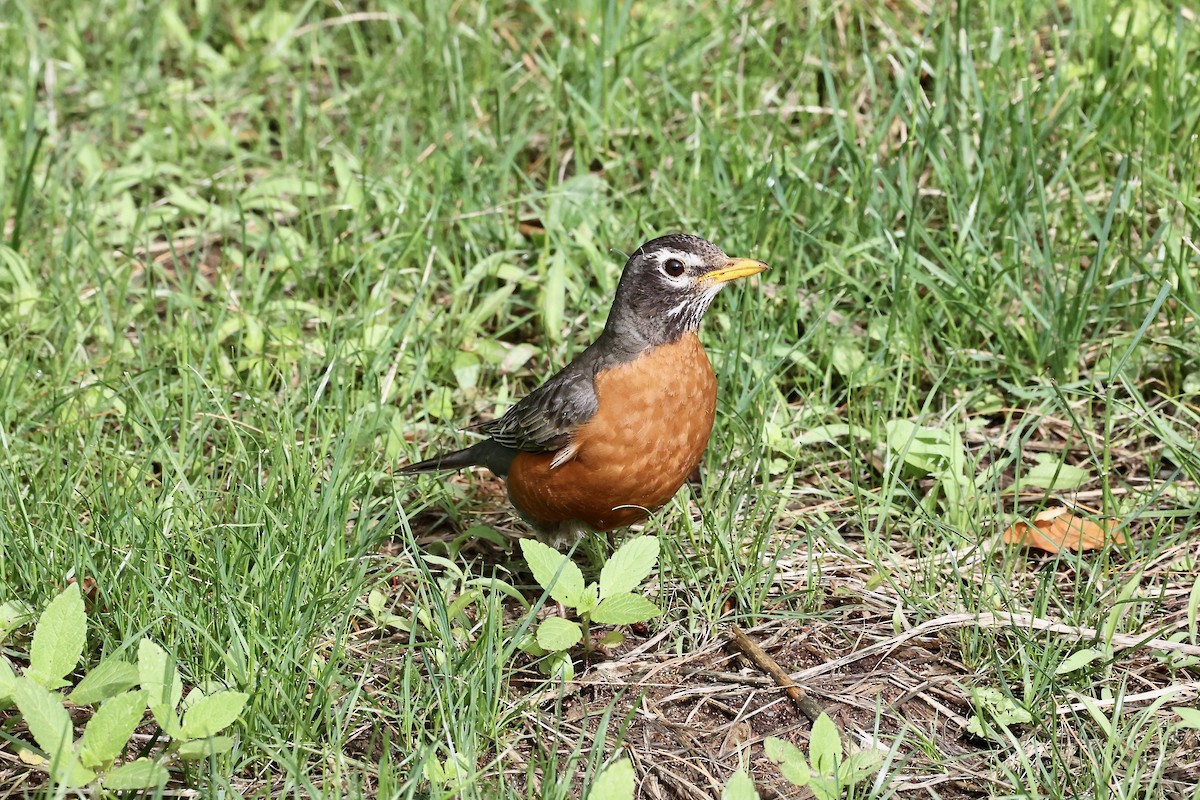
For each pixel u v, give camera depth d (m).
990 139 11.81
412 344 11.29
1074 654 7.79
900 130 12.91
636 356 8.59
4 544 8.52
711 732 7.89
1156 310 9.62
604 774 6.55
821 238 11.69
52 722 6.77
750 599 8.80
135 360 11.12
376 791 7.29
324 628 8.28
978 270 11.12
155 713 6.87
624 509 8.93
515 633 8.18
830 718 7.77
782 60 13.96
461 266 12.41
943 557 9.06
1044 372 10.77
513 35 14.91
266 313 11.70
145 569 8.23
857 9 13.93
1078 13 13.33
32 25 15.21
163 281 12.53
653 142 13.40
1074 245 11.33
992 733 7.45
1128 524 9.00
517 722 7.85
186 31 15.59
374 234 12.88
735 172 12.52
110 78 15.12
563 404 8.65
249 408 10.40
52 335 11.41
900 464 9.48
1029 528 9.05
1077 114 12.28
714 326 11.34
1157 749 7.46
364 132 14.18
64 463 9.71
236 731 7.30
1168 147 11.98
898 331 10.96
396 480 10.00
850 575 9.12
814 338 11.01
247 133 14.59
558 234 11.94
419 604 8.75
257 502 8.58
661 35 14.45
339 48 15.62
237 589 8.10
